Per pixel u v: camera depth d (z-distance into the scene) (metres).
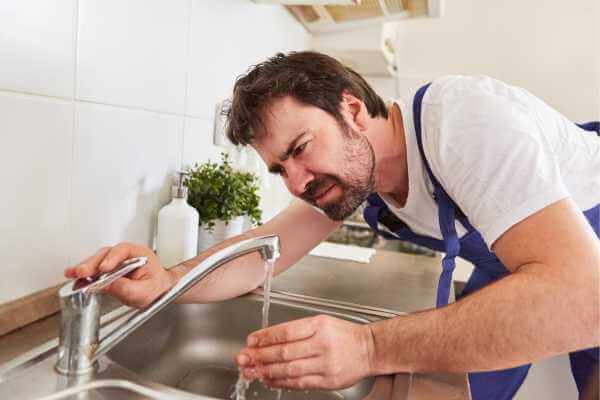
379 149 0.81
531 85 2.37
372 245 1.96
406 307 0.91
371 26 1.91
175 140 0.99
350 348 0.56
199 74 1.07
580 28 2.29
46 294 0.66
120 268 0.55
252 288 0.89
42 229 0.66
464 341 0.54
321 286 1.02
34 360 0.55
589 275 0.52
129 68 0.81
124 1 0.78
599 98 2.29
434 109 0.74
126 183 0.84
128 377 0.54
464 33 2.43
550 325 0.52
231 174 1.06
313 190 0.75
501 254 0.61
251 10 1.35
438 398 0.56
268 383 0.57
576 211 0.58
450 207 0.77
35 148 0.63
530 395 1.25
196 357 0.85
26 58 0.60
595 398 1.02
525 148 0.61
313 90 0.72
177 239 0.88
